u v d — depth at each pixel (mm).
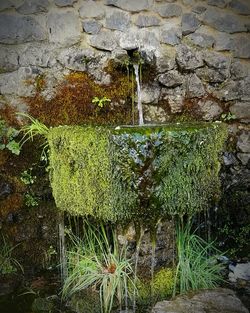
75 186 1960
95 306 1979
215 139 2010
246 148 2555
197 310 1793
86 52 2457
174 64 2521
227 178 2545
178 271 2133
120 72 2496
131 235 2115
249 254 2408
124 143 1855
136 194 1887
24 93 2426
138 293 2035
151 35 2490
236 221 2535
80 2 2439
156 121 2539
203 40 2518
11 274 2279
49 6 2418
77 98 2457
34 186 2422
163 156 1890
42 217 2412
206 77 2539
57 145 2006
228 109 2549
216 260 2330
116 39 2471
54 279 2246
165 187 1914
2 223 2377
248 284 2143
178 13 2494
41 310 1979
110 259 2109
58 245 2393
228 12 2508
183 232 2258
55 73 2441
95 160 1879
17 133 2389
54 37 2434
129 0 2455
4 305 2020
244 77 2541
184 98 2541
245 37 2523
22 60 2416
